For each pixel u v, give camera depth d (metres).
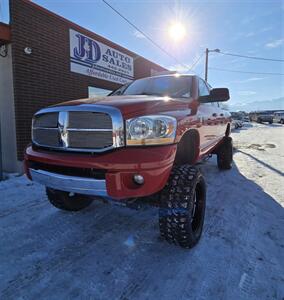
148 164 1.89
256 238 2.67
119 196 1.90
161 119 2.09
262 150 9.10
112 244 2.58
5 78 5.55
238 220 3.10
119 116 1.99
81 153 2.10
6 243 2.58
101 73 7.96
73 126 2.15
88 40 7.33
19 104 5.42
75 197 3.29
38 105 5.87
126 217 3.22
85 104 2.19
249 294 1.88
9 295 1.87
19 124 5.45
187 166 2.47
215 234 2.74
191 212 2.26
